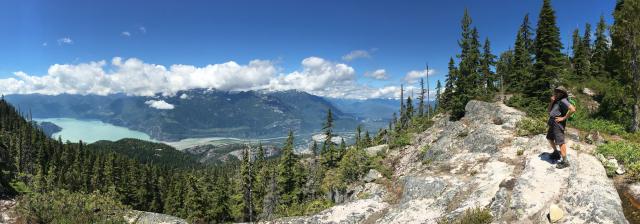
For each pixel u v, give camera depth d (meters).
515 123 22.77
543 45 37.03
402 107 83.06
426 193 16.64
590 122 22.98
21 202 22.50
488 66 59.41
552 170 12.41
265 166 69.38
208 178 72.12
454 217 12.39
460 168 18.20
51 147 143.88
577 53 52.59
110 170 105.50
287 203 53.00
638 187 11.22
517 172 14.27
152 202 96.12
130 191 92.38
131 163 116.19
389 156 38.88
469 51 54.06
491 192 13.07
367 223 16.78
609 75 43.19
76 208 23.14
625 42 23.34
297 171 57.59
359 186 32.91
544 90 36.03
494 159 16.98
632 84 23.05
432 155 28.16
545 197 10.92
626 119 24.94
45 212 22.25
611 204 9.62
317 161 70.88
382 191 21.17
